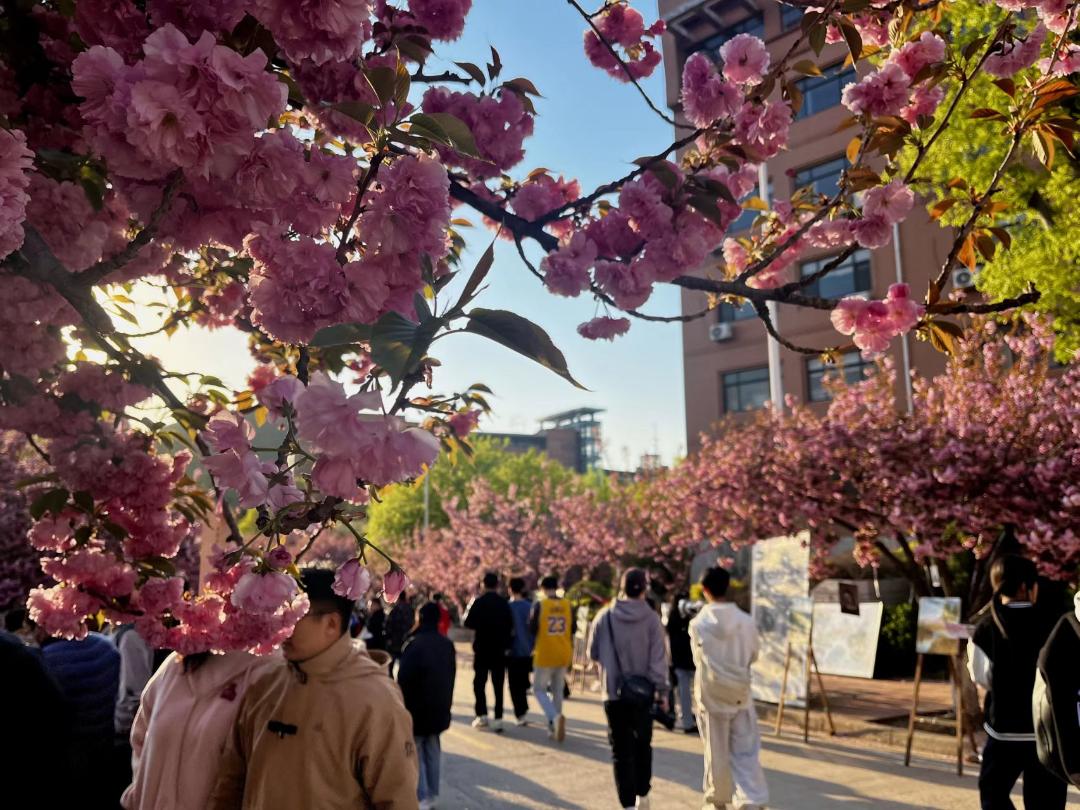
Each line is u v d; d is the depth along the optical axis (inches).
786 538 393.7
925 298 90.8
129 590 83.2
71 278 55.8
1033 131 91.6
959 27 304.5
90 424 77.8
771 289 85.7
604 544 844.6
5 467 296.7
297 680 88.1
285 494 52.7
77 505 79.2
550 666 352.8
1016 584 162.9
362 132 62.1
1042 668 126.8
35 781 62.0
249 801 84.7
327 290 49.7
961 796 248.4
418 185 50.6
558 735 339.6
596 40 93.6
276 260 49.4
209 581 84.4
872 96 88.7
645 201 70.3
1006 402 359.9
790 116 79.7
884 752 321.4
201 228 51.9
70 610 82.0
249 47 50.5
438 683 230.8
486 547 1141.1
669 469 706.2
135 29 48.5
